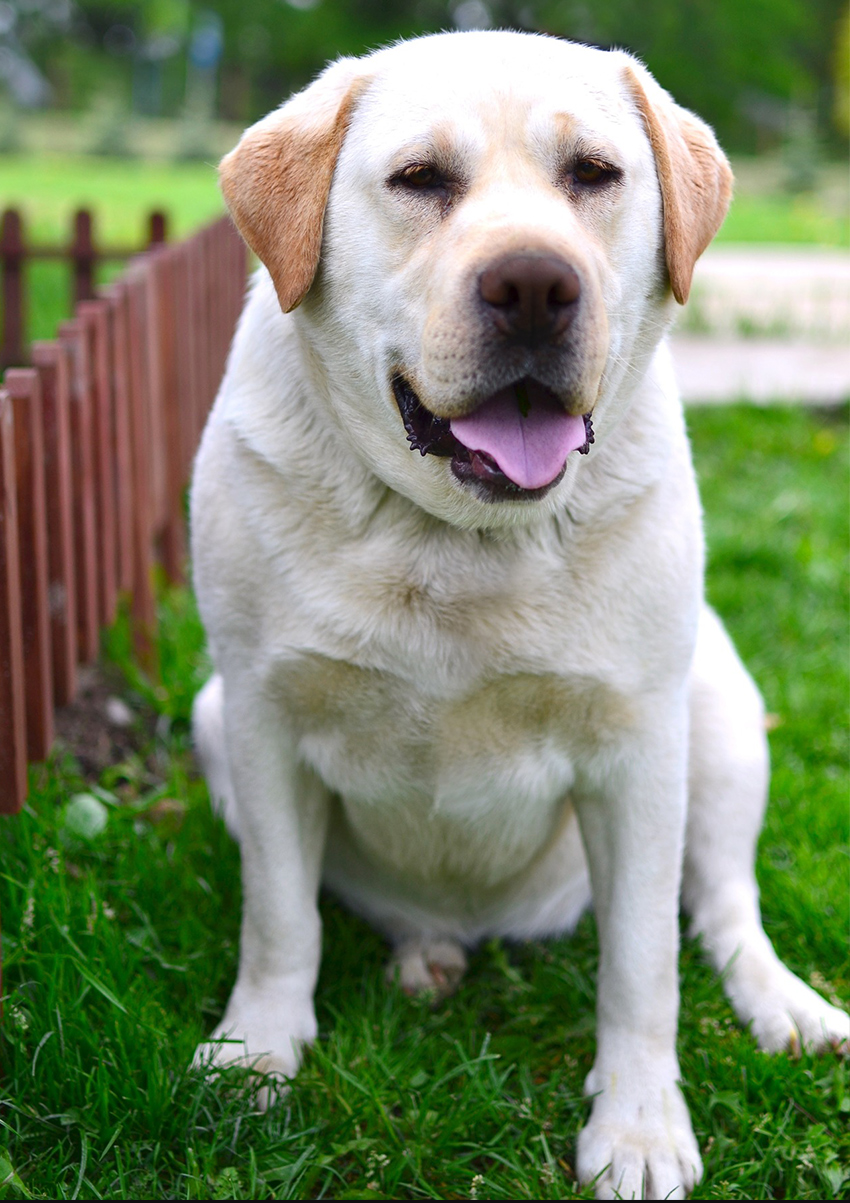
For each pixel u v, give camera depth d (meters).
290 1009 1.07
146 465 1.52
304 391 1.02
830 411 2.76
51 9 18.88
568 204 0.95
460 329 0.91
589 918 1.23
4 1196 0.94
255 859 1.07
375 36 14.88
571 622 1.00
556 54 0.97
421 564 0.99
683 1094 1.06
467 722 1.02
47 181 7.68
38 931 1.08
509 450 0.93
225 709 1.07
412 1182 0.99
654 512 1.01
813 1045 1.08
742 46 13.49
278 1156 0.99
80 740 1.39
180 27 15.51
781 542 1.92
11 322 2.49
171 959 1.12
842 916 1.19
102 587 1.39
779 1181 1.01
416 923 1.18
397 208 0.95
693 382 2.87
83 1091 1.00
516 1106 1.03
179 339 1.71
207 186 7.82
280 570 1.01
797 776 1.38
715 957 1.16
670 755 1.03
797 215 7.57
